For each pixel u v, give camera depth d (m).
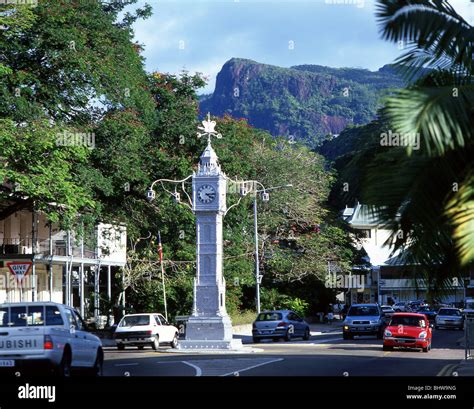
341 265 82.38
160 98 56.50
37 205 43.56
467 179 12.27
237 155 61.66
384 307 85.62
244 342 55.59
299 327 57.28
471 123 12.09
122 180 50.25
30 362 22.47
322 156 83.19
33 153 40.94
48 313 23.88
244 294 79.81
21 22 40.59
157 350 45.50
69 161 46.06
